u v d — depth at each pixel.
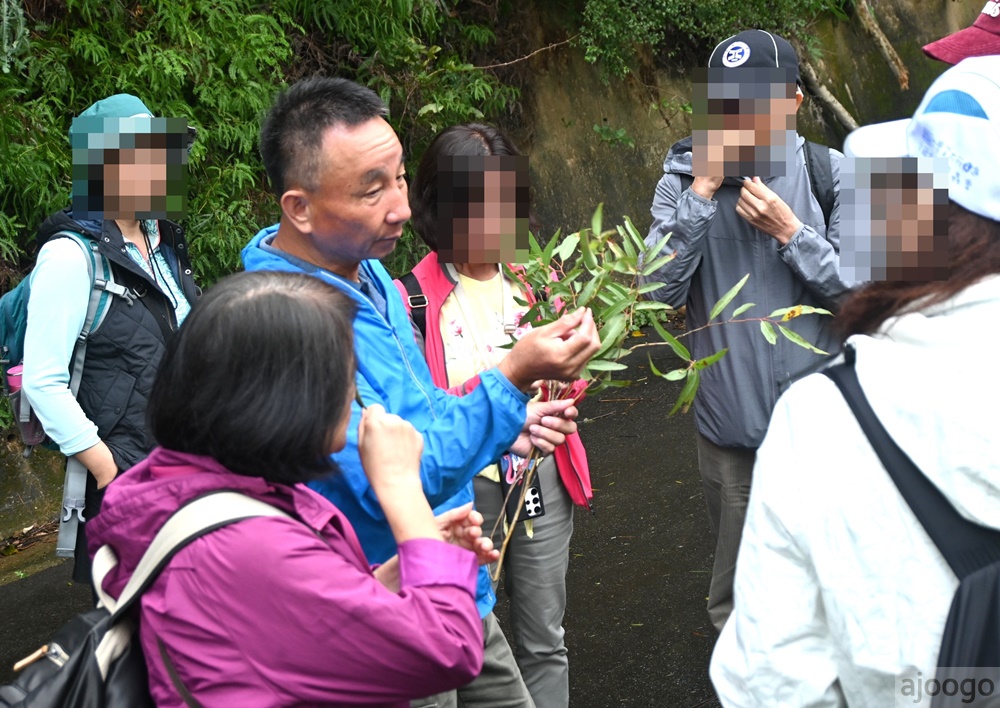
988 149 1.21
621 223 8.24
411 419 1.91
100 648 1.32
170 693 1.28
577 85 8.20
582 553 4.45
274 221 5.82
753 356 2.83
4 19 4.49
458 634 1.31
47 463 5.03
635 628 3.79
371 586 1.27
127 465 2.60
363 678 1.25
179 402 1.29
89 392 2.60
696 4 7.96
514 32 7.77
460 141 2.41
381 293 2.11
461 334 2.58
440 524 1.63
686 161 3.01
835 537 1.20
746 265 2.85
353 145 1.79
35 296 2.48
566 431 2.16
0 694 1.28
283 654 1.24
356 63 6.47
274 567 1.24
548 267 2.19
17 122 4.62
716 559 3.06
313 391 1.29
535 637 2.70
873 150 1.40
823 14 10.43
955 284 1.21
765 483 1.28
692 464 5.29
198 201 5.22
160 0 5.04
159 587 1.27
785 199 2.84
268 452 1.28
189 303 2.81
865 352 1.24
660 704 3.29
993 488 1.12
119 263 2.54
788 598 1.25
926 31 11.49
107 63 5.02
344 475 1.74
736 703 1.30
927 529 1.16
